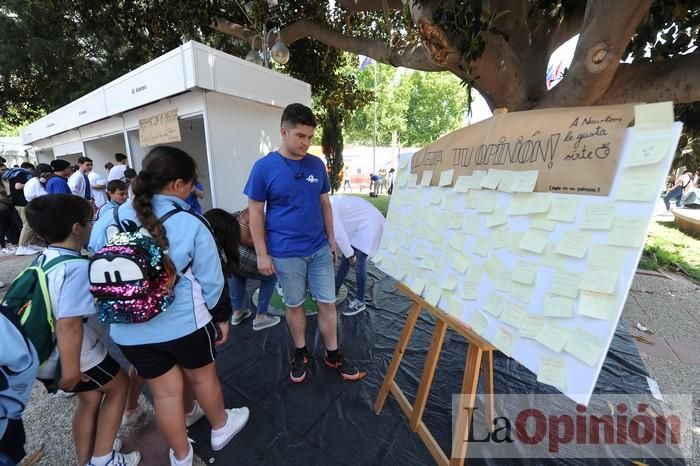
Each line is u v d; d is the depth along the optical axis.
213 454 1.50
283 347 2.39
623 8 1.57
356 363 2.21
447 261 1.33
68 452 1.55
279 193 1.71
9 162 12.58
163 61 3.86
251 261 2.38
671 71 1.85
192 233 1.17
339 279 2.92
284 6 5.50
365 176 21.55
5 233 5.56
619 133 0.81
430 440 1.48
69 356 1.09
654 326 2.68
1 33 8.84
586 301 0.83
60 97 9.95
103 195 5.64
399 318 2.85
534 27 2.73
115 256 1.01
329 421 1.69
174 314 1.15
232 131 4.18
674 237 5.83
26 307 1.03
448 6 2.06
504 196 1.10
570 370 0.85
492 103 2.81
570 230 0.89
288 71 7.54
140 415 1.72
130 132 5.44
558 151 0.94
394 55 3.93
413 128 26.59
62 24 5.97
